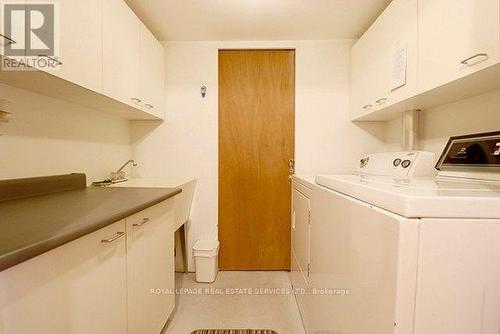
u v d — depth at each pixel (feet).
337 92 8.09
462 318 2.02
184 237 8.11
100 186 5.89
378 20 5.97
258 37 7.83
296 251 6.67
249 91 8.17
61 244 2.31
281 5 6.17
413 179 4.21
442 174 4.40
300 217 6.13
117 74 5.21
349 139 8.13
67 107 5.38
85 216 2.95
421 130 6.23
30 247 2.00
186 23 7.00
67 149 5.40
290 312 6.08
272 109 8.19
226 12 6.47
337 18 6.76
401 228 2.01
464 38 3.47
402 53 4.95
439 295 2.02
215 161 8.20
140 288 4.04
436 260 2.02
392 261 2.11
